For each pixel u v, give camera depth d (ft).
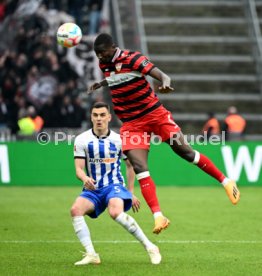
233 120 198.39
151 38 240.53
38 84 213.05
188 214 118.52
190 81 232.32
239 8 253.24
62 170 159.74
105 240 92.89
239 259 79.15
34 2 222.69
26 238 93.76
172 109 224.74
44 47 218.79
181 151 78.69
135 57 75.46
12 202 132.46
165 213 119.65
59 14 223.10
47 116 210.59
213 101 228.63
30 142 159.22
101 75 217.97
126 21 225.56
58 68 216.13
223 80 234.17
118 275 68.74
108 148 74.33
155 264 74.33
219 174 79.51
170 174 160.76
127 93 76.43
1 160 157.99
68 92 213.66
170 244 89.81
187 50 240.73
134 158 75.77
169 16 247.70
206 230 101.76
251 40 244.63
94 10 224.53
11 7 221.66
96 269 71.77
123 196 73.41
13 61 215.51
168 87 73.36
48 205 128.98
